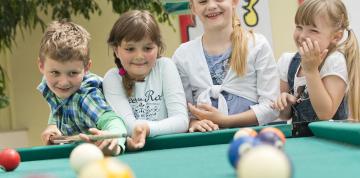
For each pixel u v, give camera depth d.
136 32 2.61
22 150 2.25
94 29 6.04
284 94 2.75
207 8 2.90
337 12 2.78
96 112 2.49
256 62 2.87
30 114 6.38
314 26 2.73
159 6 5.15
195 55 2.97
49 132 2.64
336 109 2.75
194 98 2.98
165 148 2.38
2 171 1.83
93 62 6.05
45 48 2.48
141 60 2.66
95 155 1.51
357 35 5.26
